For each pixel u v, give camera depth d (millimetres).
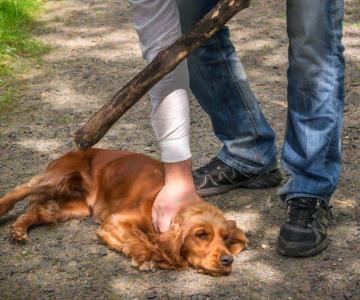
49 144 5648
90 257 4082
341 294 3713
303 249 3982
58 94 6723
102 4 9758
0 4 8688
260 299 3682
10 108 6367
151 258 3932
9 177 5070
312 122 3932
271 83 6965
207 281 3828
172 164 4035
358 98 6465
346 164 5160
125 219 4156
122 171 4410
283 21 8844
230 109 4562
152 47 3891
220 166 4695
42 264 4027
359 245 4141
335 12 3732
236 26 8695
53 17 9125
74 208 4535
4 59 7477
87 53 7910
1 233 4359
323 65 3809
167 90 3918
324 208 4117
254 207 4578
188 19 4270
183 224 3904
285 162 4117
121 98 3676
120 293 3754
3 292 3787
